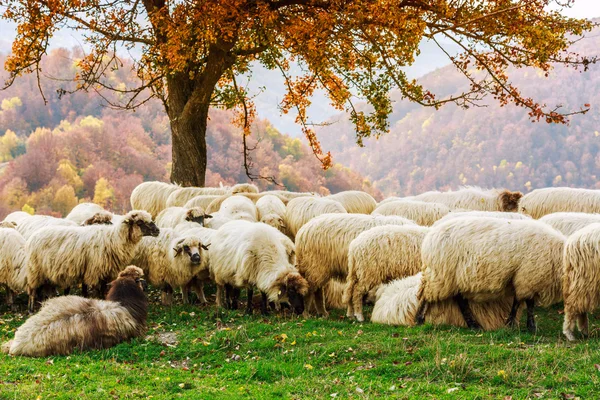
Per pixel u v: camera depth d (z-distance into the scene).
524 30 17.12
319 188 79.56
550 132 106.94
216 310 10.93
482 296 9.17
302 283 10.27
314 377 7.45
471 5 17.39
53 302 8.70
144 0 18.20
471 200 15.09
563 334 8.84
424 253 9.34
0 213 71.88
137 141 88.88
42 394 6.65
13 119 101.19
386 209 13.70
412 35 15.61
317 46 16.67
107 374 7.58
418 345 8.31
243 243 10.77
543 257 8.69
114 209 74.25
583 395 6.43
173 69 17.06
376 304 10.17
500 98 17.59
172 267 11.34
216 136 79.81
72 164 82.06
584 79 110.62
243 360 8.41
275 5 17.14
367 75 17.34
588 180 98.75
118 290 9.23
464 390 6.82
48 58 105.75
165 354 8.63
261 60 20.73
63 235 10.77
